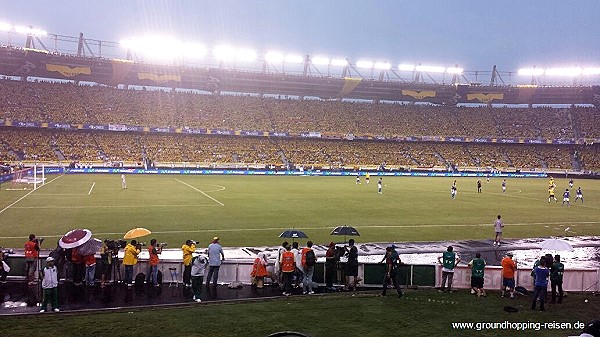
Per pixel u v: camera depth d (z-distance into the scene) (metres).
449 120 108.94
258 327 13.88
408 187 65.69
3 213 34.25
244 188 58.16
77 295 16.94
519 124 108.06
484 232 31.95
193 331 13.48
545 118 109.12
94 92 90.81
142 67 88.94
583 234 32.06
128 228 29.56
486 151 104.50
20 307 15.59
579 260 24.55
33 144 77.06
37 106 82.06
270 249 25.02
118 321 14.27
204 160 84.81
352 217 36.59
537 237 30.64
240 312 15.30
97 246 17.97
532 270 17.91
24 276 18.77
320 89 104.38
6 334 13.03
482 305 16.61
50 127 78.25
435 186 68.31
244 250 24.62
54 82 89.62
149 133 89.00
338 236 29.11
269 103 103.75
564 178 93.44
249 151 90.62
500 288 18.73
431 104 118.25
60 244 17.27
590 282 18.91
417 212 40.47
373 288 18.75
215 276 18.39
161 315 14.91
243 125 94.19
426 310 15.84
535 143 102.56
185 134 91.19
